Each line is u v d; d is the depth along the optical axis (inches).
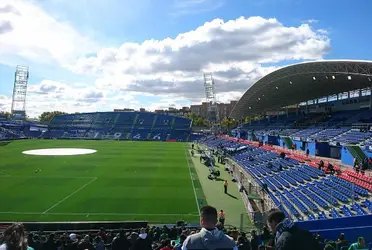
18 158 2346.2
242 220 946.1
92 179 1624.0
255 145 2753.4
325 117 2723.9
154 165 2156.7
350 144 1663.4
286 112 3900.1
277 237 181.0
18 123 5383.9
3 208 1109.1
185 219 1032.8
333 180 1239.5
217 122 5629.9
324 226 642.2
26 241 158.9
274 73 2463.1
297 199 1110.4
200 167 2133.4
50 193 1317.7
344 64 1796.3
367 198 989.8
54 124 5629.9
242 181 1529.3
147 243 373.1
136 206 1160.8
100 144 3833.7
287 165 1710.1
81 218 1021.2
